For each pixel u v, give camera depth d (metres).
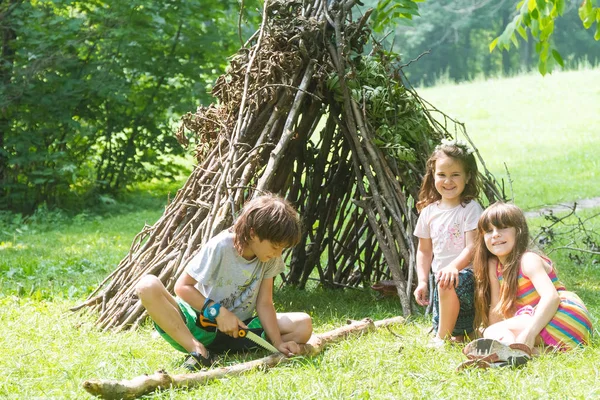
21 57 12.95
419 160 5.70
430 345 4.23
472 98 25.52
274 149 5.39
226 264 4.02
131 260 5.35
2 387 3.56
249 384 3.50
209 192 5.36
